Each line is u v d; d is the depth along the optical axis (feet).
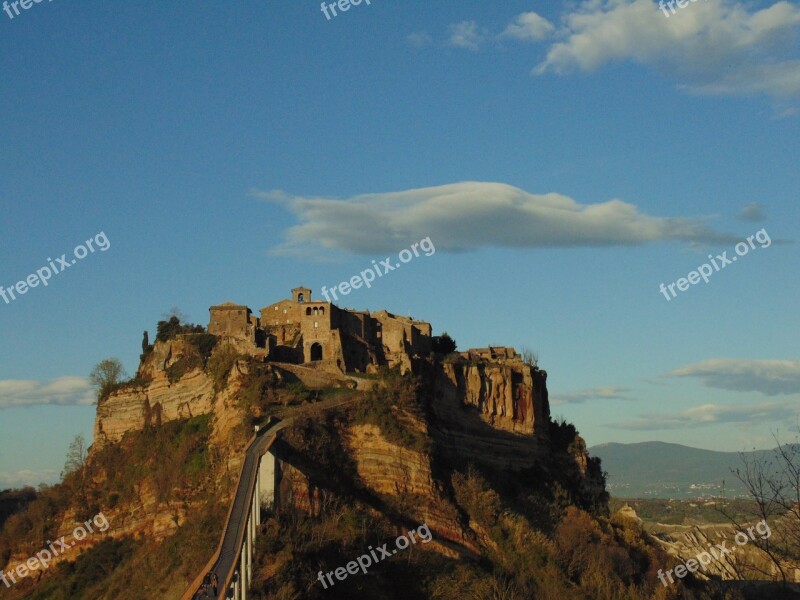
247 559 402.52
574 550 578.66
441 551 531.50
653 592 515.50
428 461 586.04
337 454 568.82
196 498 570.46
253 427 561.43
